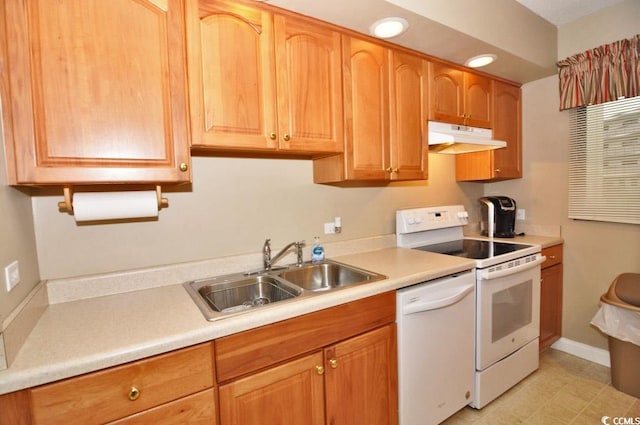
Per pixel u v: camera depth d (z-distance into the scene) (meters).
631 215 2.11
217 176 1.63
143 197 1.25
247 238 1.73
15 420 0.79
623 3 2.05
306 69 1.49
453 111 2.11
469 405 1.90
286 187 1.85
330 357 1.27
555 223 2.51
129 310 1.18
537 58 2.18
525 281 2.06
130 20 1.10
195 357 0.99
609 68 2.09
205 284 1.49
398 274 1.55
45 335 0.98
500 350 1.91
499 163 2.47
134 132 1.12
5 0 0.94
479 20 1.78
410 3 1.48
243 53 1.32
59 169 1.01
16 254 1.00
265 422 1.13
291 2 1.37
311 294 1.29
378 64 1.75
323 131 1.56
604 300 1.97
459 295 1.64
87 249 1.35
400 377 1.50
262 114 1.38
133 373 0.90
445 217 2.47
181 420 0.97
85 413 0.85
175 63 1.18
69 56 1.01
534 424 1.73
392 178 1.83
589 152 2.29
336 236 2.07
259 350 1.11
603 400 1.91
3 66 0.94
